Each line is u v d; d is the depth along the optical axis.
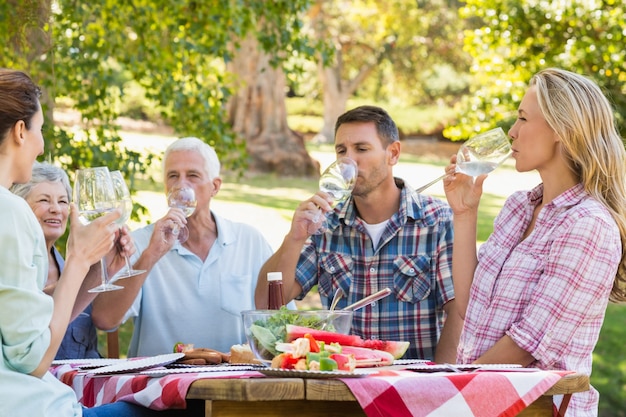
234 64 20.72
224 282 4.25
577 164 3.22
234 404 2.62
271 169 20.36
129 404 2.91
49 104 6.78
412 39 30.09
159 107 7.51
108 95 7.09
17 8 6.51
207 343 4.21
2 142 2.73
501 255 3.34
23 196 3.92
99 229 2.79
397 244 4.16
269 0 7.56
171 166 4.27
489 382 2.68
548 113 3.19
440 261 4.13
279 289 3.31
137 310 4.18
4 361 2.60
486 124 10.05
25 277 2.61
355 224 4.19
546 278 3.12
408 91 33.00
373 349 3.01
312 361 2.65
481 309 3.32
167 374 2.89
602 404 9.01
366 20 28.39
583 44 9.20
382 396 2.55
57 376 3.25
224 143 7.39
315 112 34.09
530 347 3.09
